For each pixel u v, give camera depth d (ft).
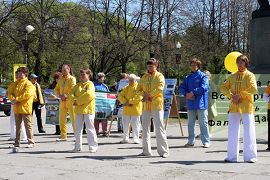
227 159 28.76
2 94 88.02
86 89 33.73
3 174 25.41
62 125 42.45
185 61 143.74
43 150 35.32
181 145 38.24
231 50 156.87
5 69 165.58
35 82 49.70
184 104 73.77
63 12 151.84
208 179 23.18
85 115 33.86
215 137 44.70
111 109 47.47
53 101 48.96
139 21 148.87
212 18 156.66
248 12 155.74
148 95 30.78
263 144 38.88
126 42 146.10
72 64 147.54
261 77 43.98
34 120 70.95
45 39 148.15
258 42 56.08
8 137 46.85
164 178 23.65
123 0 149.38
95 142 34.14
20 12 151.64
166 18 146.72
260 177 23.54
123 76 48.80
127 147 37.42
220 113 44.57
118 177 24.04
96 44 145.69
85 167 27.25
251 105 28.35
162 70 142.82
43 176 24.61
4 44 155.84
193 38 151.94
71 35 147.54
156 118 30.86
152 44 145.48
